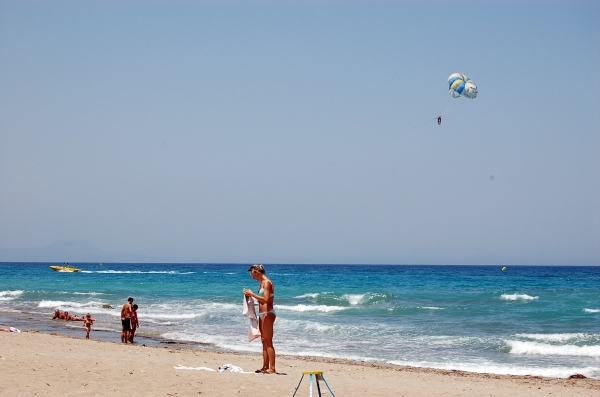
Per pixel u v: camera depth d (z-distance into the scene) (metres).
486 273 110.56
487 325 28.05
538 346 21.48
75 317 29.62
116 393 9.90
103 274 95.38
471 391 12.90
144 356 15.26
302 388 11.34
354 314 33.25
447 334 25.25
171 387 10.60
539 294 45.47
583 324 28.16
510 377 16.34
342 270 136.50
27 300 41.53
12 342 15.72
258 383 11.47
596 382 15.70
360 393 11.60
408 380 14.23
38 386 9.99
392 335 24.83
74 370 11.56
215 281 68.81
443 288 56.44
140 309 35.25
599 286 59.53
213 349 20.91
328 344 22.64
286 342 23.05
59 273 98.62
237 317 30.75
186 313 32.84
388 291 51.66
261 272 13.11
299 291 53.19
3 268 134.25
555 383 15.32
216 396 10.12
